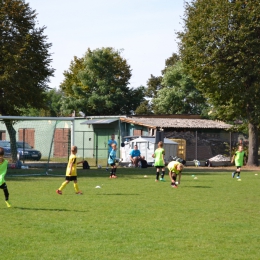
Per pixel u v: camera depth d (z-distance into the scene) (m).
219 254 10.24
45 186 23.98
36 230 12.43
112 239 11.50
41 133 55.44
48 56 44.69
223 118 50.25
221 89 45.56
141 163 42.28
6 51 41.78
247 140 56.09
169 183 26.27
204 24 44.19
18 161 40.00
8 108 44.28
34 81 43.03
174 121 56.38
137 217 14.53
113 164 29.97
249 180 29.50
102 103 82.19
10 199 18.45
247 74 44.62
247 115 47.09
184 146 50.25
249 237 11.92
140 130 54.34
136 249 10.55
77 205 16.92
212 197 19.95
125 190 22.30
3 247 10.62
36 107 45.25
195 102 80.25
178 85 81.62
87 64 83.38
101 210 15.81
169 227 13.02
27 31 43.72
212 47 44.38
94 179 28.88
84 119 59.19
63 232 12.21
